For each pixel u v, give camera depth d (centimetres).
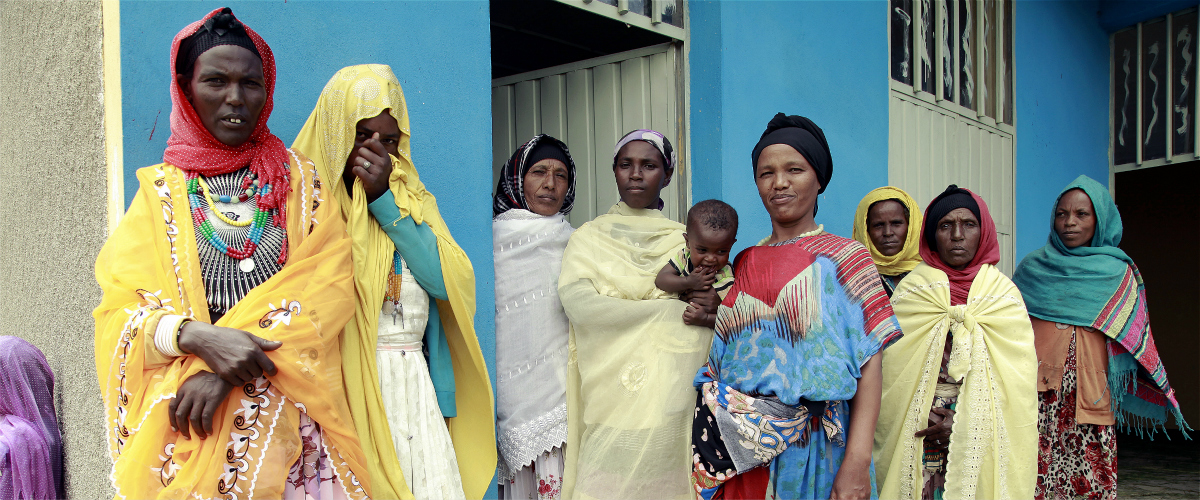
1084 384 336
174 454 152
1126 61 618
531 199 271
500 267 261
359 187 189
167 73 196
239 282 164
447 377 215
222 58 162
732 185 346
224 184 169
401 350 197
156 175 164
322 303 166
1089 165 605
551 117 381
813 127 215
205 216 164
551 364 256
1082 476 338
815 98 392
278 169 175
